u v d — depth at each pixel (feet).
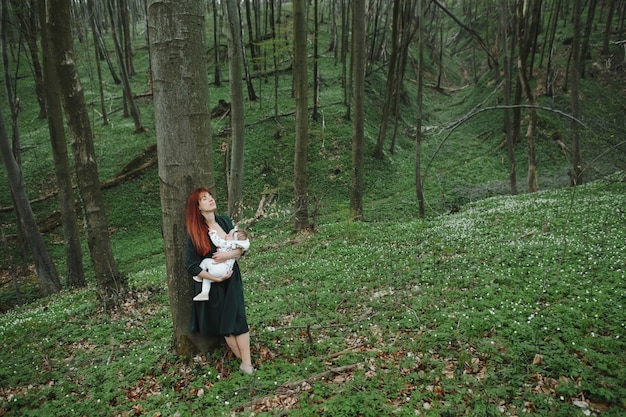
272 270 35.24
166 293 33.45
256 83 130.41
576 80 66.08
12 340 25.76
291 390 15.31
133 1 191.42
